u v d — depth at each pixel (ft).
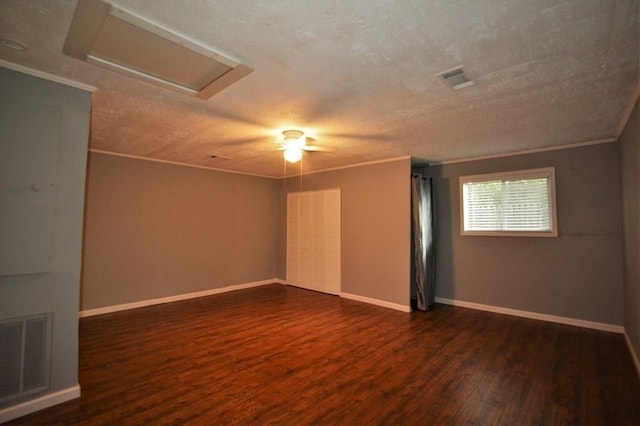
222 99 8.47
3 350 6.68
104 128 11.23
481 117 9.88
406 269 15.58
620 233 12.24
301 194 21.17
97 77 7.29
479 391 8.08
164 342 11.33
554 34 5.55
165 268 17.11
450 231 16.56
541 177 13.91
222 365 9.49
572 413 7.16
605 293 12.51
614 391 8.06
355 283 17.78
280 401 7.58
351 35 5.57
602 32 5.47
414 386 8.30
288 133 11.26
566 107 9.04
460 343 11.27
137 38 5.63
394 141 12.80
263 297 18.30
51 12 5.02
